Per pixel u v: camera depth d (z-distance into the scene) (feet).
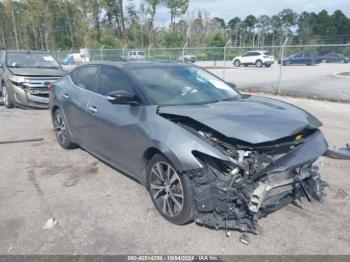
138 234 10.18
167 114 11.03
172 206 10.78
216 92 14.03
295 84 53.78
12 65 31.55
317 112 29.91
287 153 10.07
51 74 30.42
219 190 9.43
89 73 16.35
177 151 9.83
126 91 12.50
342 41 257.96
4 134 22.22
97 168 15.71
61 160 16.93
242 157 9.33
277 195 10.45
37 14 191.31
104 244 9.69
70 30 205.77
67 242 9.80
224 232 10.23
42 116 28.07
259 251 9.30
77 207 11.91
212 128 9.77
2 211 11.64
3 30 216.74
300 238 9.89
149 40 201.46
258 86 50.98
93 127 14.69
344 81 58.29
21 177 14.73
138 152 11.76
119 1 207.51
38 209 11.77
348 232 10.17
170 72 14.39
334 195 12.62
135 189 13.34
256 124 9.98
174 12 209.36
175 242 9.75
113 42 182.91
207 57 75.51
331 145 19.04
